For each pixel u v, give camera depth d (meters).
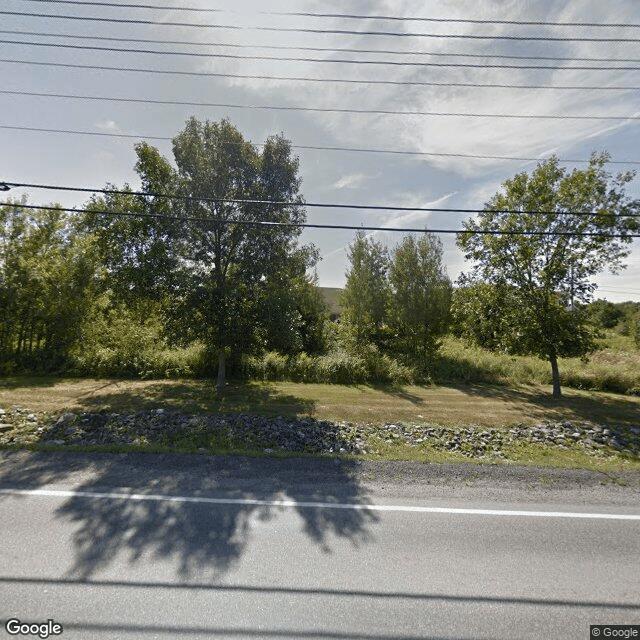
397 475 5.46
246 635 2.56
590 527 4.16
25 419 7.73
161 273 10.84
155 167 11.90
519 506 4.62
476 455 6.74
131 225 11.47
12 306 13.48
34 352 13.66
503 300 12.98
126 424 7.56
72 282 14.51
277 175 11.29
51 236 15.48
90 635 2.52
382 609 2.86
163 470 5.33
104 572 3.14
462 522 4.21
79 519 3.96
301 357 14.98
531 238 12.58
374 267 21.31
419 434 7.80
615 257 12.02
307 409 9.66
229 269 11.67
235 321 10.70
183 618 2.69
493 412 10.18
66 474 5.08
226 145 10.83
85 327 14.88
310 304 21.83
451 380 15.38
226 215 10.88
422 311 18.48
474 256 13.80
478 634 2.66
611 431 8.59
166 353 14.11
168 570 3.21
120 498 4.46
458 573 3.32
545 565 3.47
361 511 4.39
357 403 10.60
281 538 3.78
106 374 13.16
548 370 16.23
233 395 10.91
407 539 3.84
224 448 6.42
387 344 20.25
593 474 5.69
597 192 12.07
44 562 3.25
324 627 2.66
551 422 9.26
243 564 3.33
